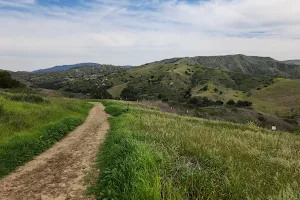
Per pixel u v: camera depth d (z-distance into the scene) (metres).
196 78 182.25
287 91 133.00
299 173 7.04
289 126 57.62
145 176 5.90
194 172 6.79
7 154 9.84
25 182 7.75
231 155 8.60
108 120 24.20
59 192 7.01
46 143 12.56
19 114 16.00
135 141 9.92
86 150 11.82
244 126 22.78
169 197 5.16
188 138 11.40
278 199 4.97
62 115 21.41
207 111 62.44
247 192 5.41
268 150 10.68
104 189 6.68
